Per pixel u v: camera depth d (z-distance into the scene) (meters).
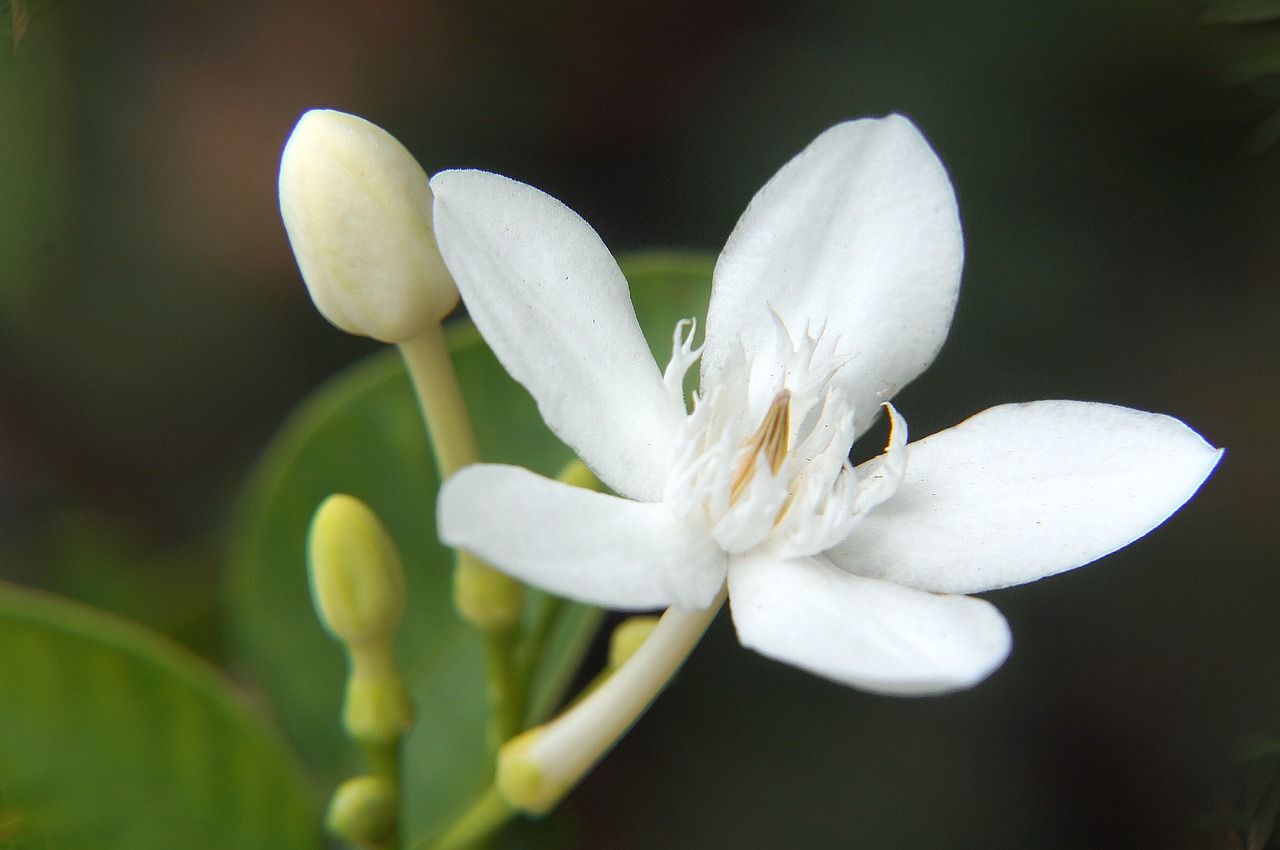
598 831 0.22
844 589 0.19
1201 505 0.22
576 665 0.22
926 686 0.18
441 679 0.22
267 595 0.22
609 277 0.19
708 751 0.22
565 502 0.19
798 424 0.20
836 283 0.20
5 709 0.21
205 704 0.21
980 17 0.22
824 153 0.20
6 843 0.21
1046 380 0.22
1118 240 0.22
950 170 0.22
